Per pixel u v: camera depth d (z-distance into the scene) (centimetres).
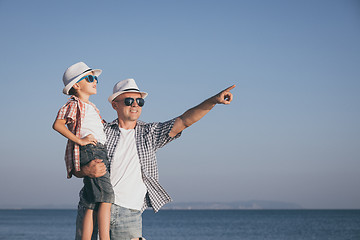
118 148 449
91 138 398
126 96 469
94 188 398
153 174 457
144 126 475
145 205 461
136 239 440
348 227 6569
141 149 455
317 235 4891
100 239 395
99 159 404
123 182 436
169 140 472
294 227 6769
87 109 418
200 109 449
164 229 6638
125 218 432
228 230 6203
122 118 470
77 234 423
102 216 398
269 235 5012
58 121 391
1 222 8894
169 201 459
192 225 8031
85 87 426
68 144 411
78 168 394
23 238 4344
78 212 425
